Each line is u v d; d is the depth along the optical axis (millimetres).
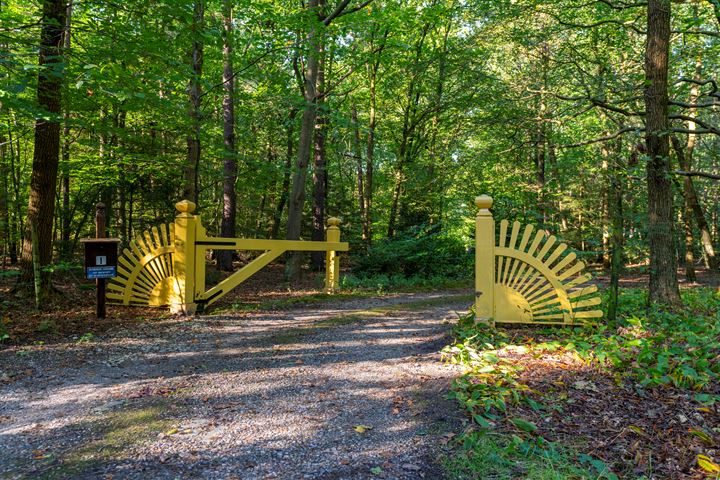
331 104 15414
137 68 7023
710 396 3402
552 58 11391
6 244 12023
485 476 2545
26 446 2867
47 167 7574
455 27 16953
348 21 10828
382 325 6723
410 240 13430
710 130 7617
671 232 6633
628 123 12805
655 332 5191
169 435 3035
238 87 13203
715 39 10195
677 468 2650
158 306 7602
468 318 6008
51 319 6543
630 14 10391
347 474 2557
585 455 2721
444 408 3445
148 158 10586
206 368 4574
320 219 15672
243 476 2521
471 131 12672
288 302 8898
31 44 5637
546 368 4258
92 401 3646
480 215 5824
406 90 17547
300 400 3689
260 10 9797
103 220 7180
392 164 18672
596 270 16531
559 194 13422
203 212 19297
